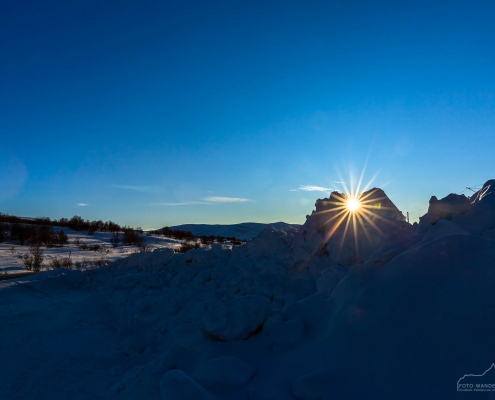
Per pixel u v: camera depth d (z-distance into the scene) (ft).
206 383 12.46
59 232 176.04
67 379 20.07
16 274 68.49
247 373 12.70
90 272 52.85
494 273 11.62
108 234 211.41
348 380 10.95
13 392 18.71
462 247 13.21
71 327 29.89
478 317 10.78
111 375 20.63
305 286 22.16
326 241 24.08
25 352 24.32
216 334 14.96
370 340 12.02
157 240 191.31
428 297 12.26
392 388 10.28
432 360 10.46
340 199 25.17
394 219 23.44
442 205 18.52
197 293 29.22
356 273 15.37
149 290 36.04
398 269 13.97
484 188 19.53
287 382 11.91
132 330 28.37
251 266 28.84
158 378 13.99
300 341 14.21
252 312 15.10
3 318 32.09
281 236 30.89
